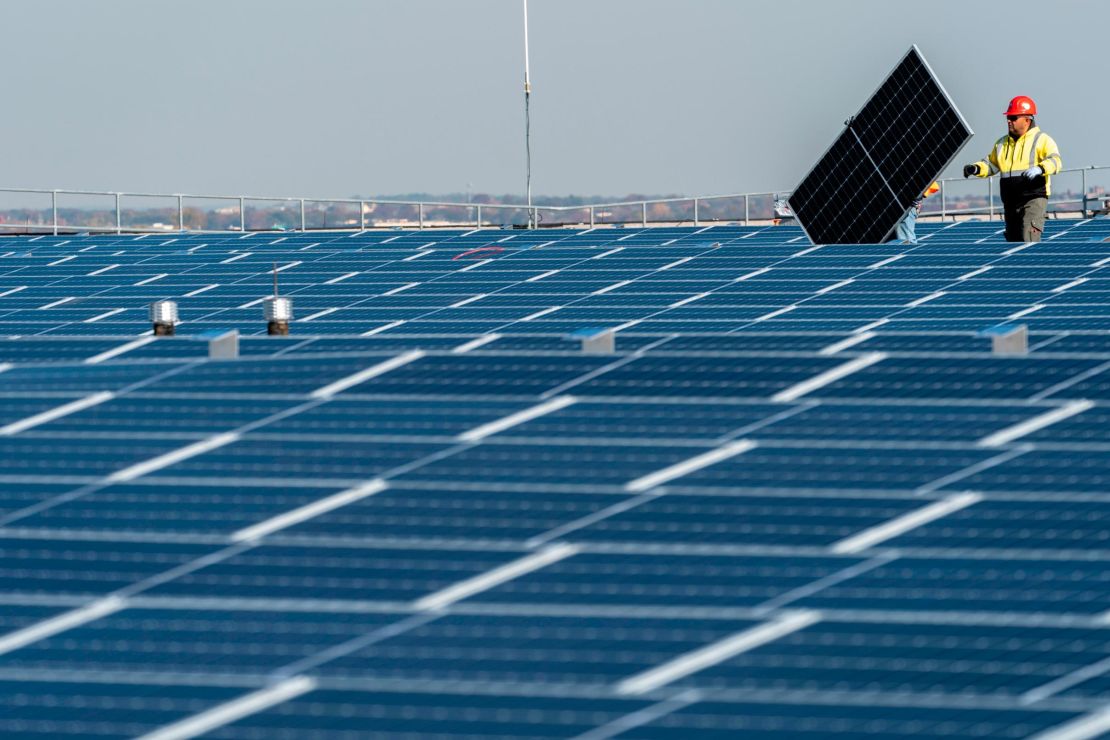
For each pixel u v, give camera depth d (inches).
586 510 1627.7
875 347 2313.0
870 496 1626.5
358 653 1346.0
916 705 1189.7
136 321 3907.5
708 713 1197.1
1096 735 1114.1
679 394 2006.6
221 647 1373.0
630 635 1350.9
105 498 1722.4
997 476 1657.2
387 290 4089.6
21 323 3971.5
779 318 3361.2
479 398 1953.7
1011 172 4133.9
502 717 1213.1
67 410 2001.7
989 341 2292.1
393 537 1592.0
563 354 2160.4
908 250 4013.3
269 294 4158.5
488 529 1596.9
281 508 1674.5
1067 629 1309.1
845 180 4485.7
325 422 1902.1
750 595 1421.0
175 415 1957.4
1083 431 1768.0
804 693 1222.3
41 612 1467.8
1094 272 3540.8
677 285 3816.4
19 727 1241.4
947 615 1353.3
